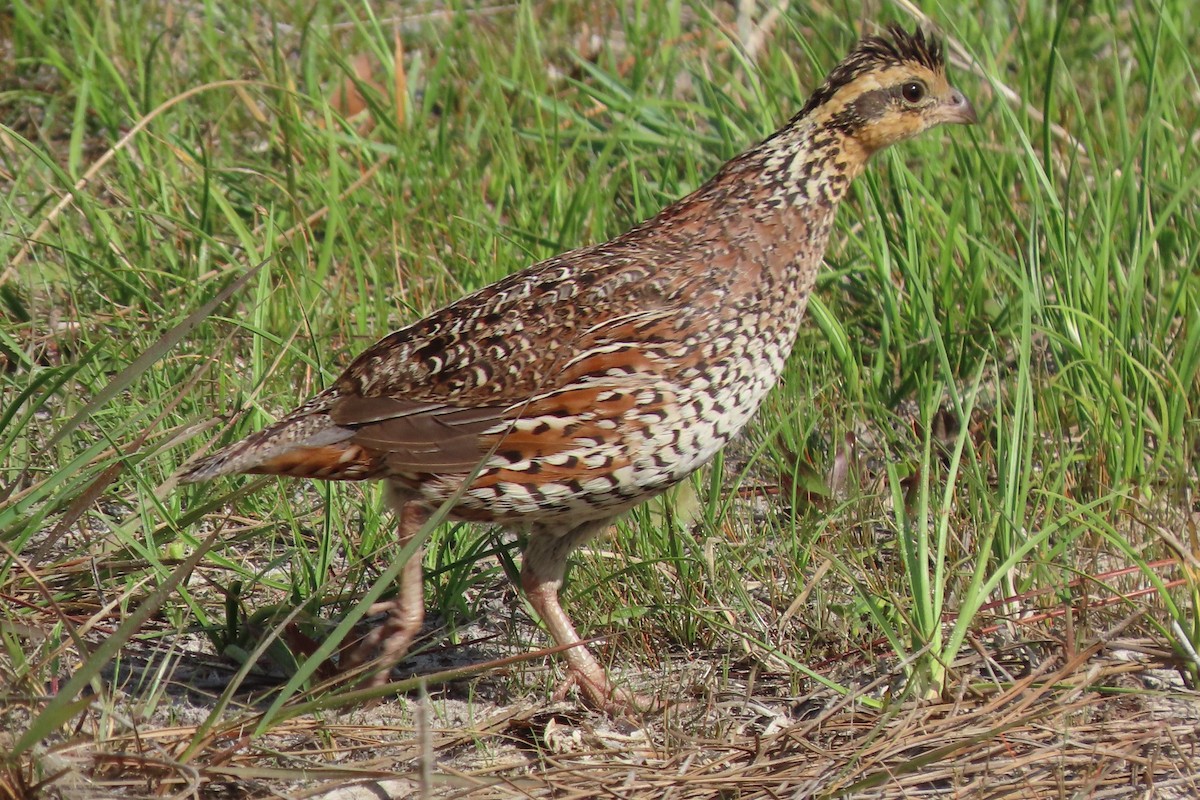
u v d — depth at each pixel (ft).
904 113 28.48
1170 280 38.32
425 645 28.12
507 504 26.14
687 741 25.20
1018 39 50.26
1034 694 25.40
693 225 27.20
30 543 30.32
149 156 42.78
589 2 56.59
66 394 33.27
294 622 27.40
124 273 38.50
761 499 33.81
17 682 23.67
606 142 45.01
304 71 49.19
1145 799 23.52
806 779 23.71
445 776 22.44
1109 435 32.68
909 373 36.45
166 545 30.19
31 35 50.60
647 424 25.80
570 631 27.48
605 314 26.00
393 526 30.55
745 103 47.16
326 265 38.27
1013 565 27.53
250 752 23.84
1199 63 47.78
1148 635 28.09
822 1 52.95
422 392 26.12
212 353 34.83
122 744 23.27
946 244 37.78
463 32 51.62
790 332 27.53
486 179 44.75
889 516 32.19
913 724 25.23
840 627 28.60
